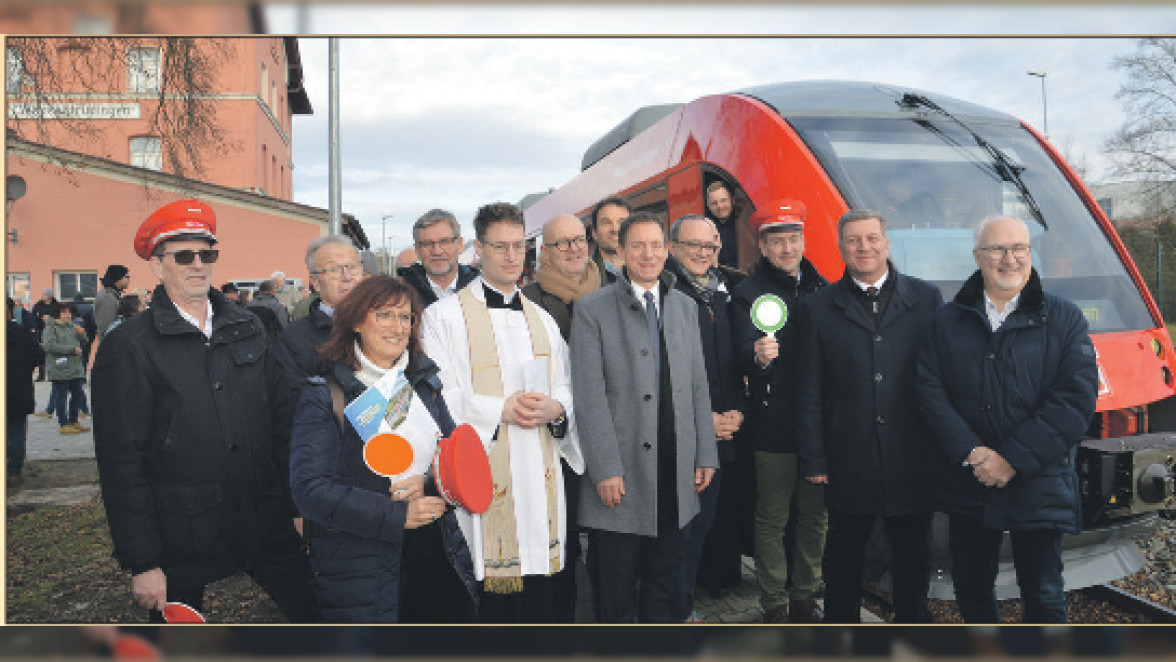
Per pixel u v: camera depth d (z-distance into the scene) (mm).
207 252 2727
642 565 3215
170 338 2670
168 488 2627
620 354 3107
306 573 2982
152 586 2564
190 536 2641
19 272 18578
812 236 4309
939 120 4789
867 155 4516
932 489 3109
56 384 9820
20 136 7488
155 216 2676
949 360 2994
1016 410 2838
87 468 7930
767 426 3705
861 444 3203
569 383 3156
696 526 3568
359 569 2332
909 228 4273
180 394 2637
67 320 9898
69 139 7949
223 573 2727
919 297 3252
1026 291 2896
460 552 2648
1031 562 2861
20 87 7152
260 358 2867
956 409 2977
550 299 3611
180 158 8562
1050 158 4719
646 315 3166
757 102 4996
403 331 2418
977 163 4574
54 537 5676
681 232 3744
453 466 2281
